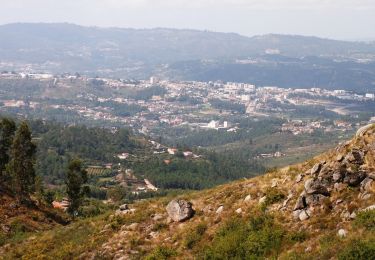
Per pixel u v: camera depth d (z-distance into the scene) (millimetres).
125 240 35125
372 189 26766
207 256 28750
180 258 30438
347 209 26500
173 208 36000
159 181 170500
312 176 31453
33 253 38469
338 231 24922
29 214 55719
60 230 42906
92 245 35844
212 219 33406
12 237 46906
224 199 35531
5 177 64812
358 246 22016
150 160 199250
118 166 188875
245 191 35000
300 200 29047
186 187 171875
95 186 153625
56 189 131375
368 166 28734
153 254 31438
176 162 197875
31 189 77625
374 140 30062
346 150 31203
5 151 64562
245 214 31938
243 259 27125
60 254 36156
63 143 197875
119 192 117125
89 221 41688
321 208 27844
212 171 191500
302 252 25000
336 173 29094
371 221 23891
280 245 26797
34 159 64688
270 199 31828
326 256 22984
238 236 29234
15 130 65438
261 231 28562
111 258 33250
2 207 54812
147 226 36250
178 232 33750
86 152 197000
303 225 27469
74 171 64125
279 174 35500
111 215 40906
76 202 63719
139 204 41656
